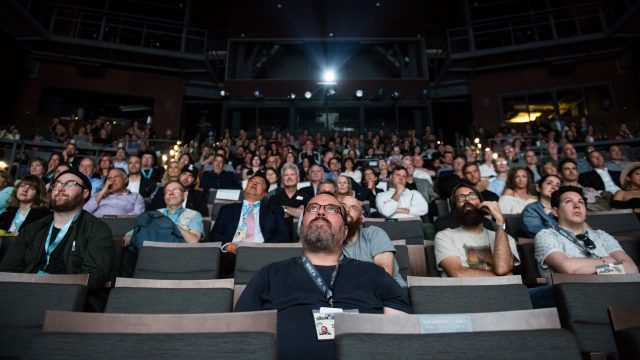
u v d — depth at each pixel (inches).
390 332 39.6
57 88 454.9
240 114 507.8
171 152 340.2
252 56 519.5
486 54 469.4
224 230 117.3
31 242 81.6
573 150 212.4
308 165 235.3
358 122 506.9
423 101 504.1
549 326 41.1
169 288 60.8
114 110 496.4
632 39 431.8
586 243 84.6
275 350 35.0
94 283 75.9
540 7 499.5
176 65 495.5
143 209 148.5
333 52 532.7
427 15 566.9
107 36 461.1
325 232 61.9
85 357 33.4
